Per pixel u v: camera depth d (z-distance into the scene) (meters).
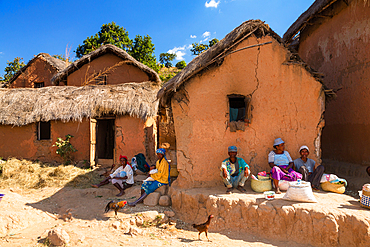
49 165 8.83
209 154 5.56
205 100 5.62
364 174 6.11
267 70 5.55
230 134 5.58
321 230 3.76
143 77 13.19
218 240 4.00
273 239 4.00
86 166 8.96
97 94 9.41
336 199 4.39
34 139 9.47
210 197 4.68
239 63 5.59
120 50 12.93
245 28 5.31
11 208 4.98
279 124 5.52
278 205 4.12
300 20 9.17
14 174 7.69
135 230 4.29
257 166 5.50
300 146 5.45
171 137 12.89
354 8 6.96
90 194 6.29
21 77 17.64
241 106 6.92
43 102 9.59
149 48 30.94
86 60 13.09
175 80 5.40
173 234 4.31
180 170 5.57
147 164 8.16
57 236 3.76
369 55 6.38
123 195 6.25
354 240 3.62
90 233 4.17
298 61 5.51
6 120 9.30
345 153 7.34
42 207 5.35
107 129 14.32
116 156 8.88
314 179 5.02
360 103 6.70
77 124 9.25
